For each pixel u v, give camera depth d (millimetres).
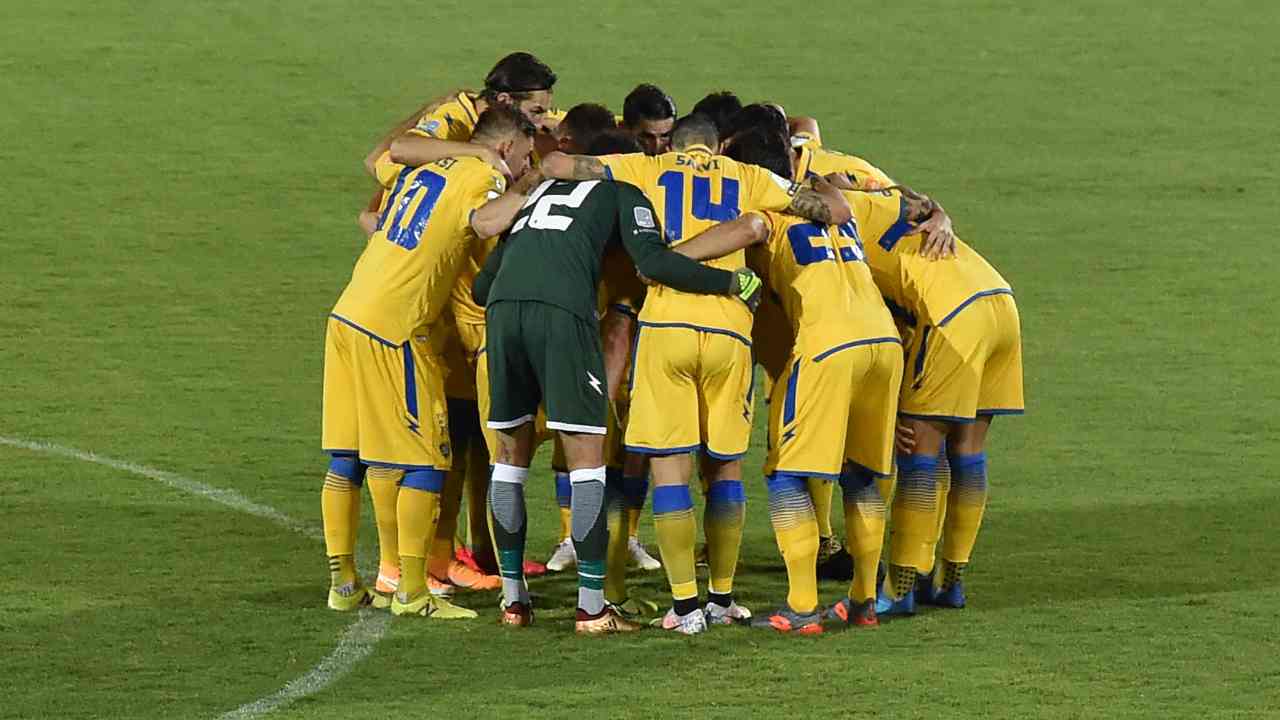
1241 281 46281
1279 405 35688
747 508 28594
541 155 25078
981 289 22500
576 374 21234
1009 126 63094
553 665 20250
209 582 23859
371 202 24578
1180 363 39031
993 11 78062
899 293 22859
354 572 22766
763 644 21109
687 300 21484
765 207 22094
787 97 66000
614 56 70125
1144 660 20312
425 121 23984
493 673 19953
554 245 21562
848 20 76438
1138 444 32750
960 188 55969
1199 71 69938
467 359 24062
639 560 25391
